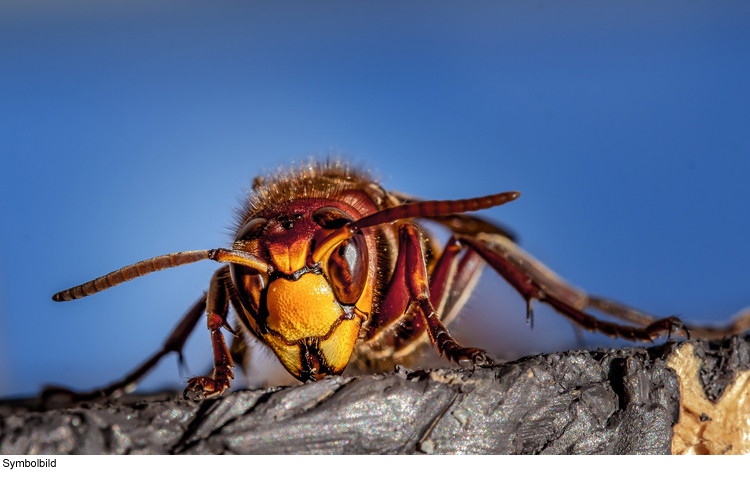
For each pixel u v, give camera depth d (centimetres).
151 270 7
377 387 7
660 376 7
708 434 7
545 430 7
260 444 7
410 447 7
